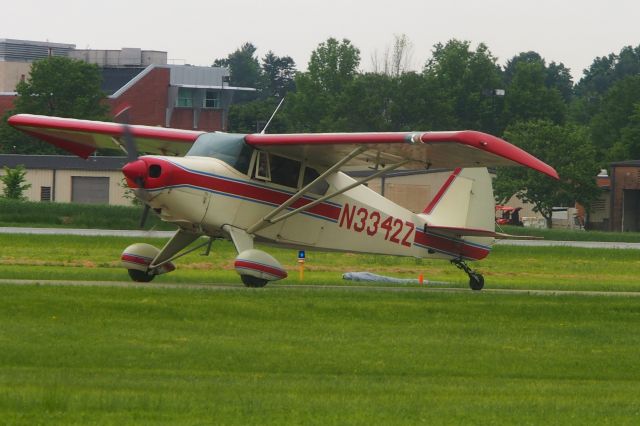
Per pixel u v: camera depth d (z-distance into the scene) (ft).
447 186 237.66
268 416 95.66
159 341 133.80
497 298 189.37
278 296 175.52
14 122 225.56
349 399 104.47
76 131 222.69
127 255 211.00
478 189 240.53
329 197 208.13
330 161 210.38
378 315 163.22
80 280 207.51
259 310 159.63
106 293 166.40
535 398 108.58
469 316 167.02
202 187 196.44
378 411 99.04
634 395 112.98
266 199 204.74
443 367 127.54
